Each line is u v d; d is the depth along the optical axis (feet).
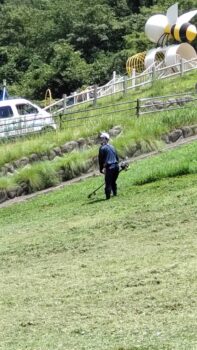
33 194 129.90
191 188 101.09
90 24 401.29
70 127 160.86
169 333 48.80
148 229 83.35
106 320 53.67
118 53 368.68
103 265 70.79
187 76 229.25
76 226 92.07
